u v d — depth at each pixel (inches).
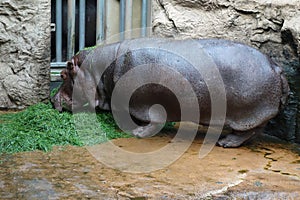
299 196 152.7
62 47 301.3
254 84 201.0
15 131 210.5
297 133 219.3
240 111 204.5
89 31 304.3
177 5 263.6
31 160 181.2
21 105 269.1
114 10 298.4
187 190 154.5
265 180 165.8
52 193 147.8
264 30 241.0
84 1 292.2
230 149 206.8
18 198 142.9
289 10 227.8
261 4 241.0
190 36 260.1
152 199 146.3
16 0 260.4
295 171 177.6
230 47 206.5
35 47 264.4
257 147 212.2
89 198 144.9
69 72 236.7
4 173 165.5
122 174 168.4
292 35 217.0
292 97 222.1
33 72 266.7
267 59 206.1
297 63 219.9
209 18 258.2
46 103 263.1
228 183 161.9
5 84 267.4
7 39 263.7
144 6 292.2
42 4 262.1
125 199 145.4
